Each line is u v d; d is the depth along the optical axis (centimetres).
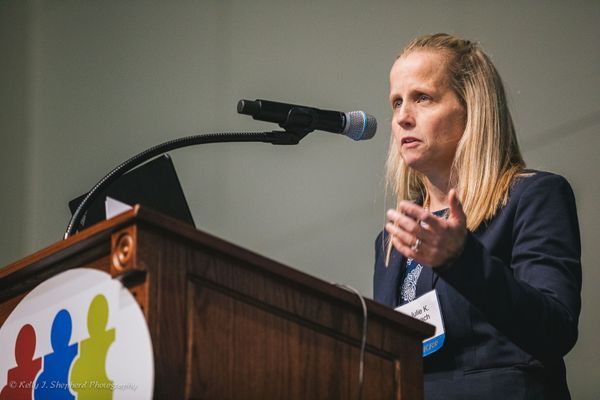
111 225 280
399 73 470
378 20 824
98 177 904
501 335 407
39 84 944
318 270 799
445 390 405
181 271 279
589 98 695
